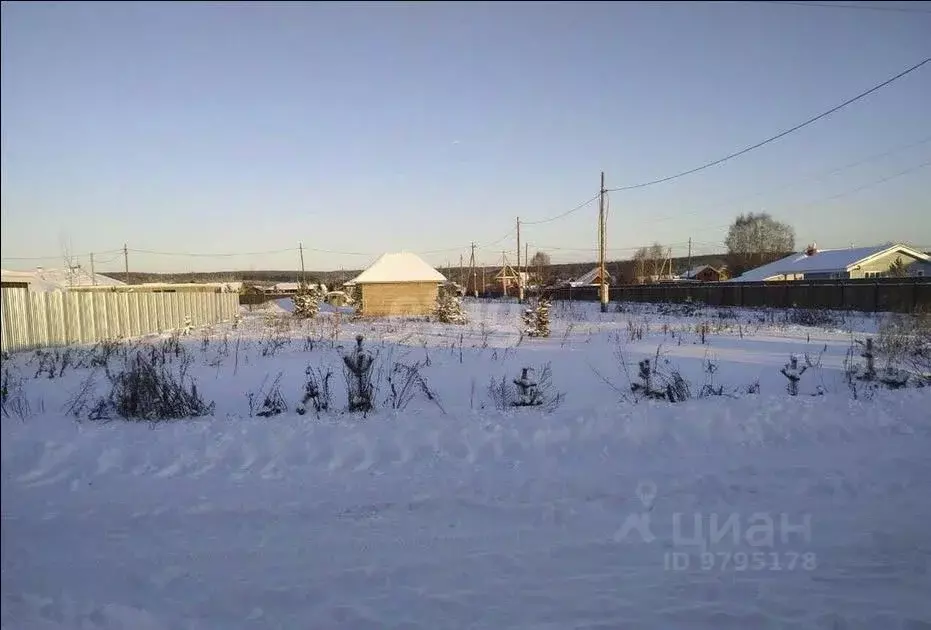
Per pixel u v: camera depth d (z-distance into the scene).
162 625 3.41
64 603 3.62
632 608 3.55
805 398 8.84
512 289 83.50
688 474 5.80
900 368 12.41
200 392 10.59
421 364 13.77
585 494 5.33
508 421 7.55
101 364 13.85
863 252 50.12
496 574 3.94
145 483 5.62
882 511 4.96
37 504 5.12
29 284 31.45
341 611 3.53
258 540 4.45
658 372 12.02
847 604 3.61
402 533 4.57
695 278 82.44
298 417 7.98
